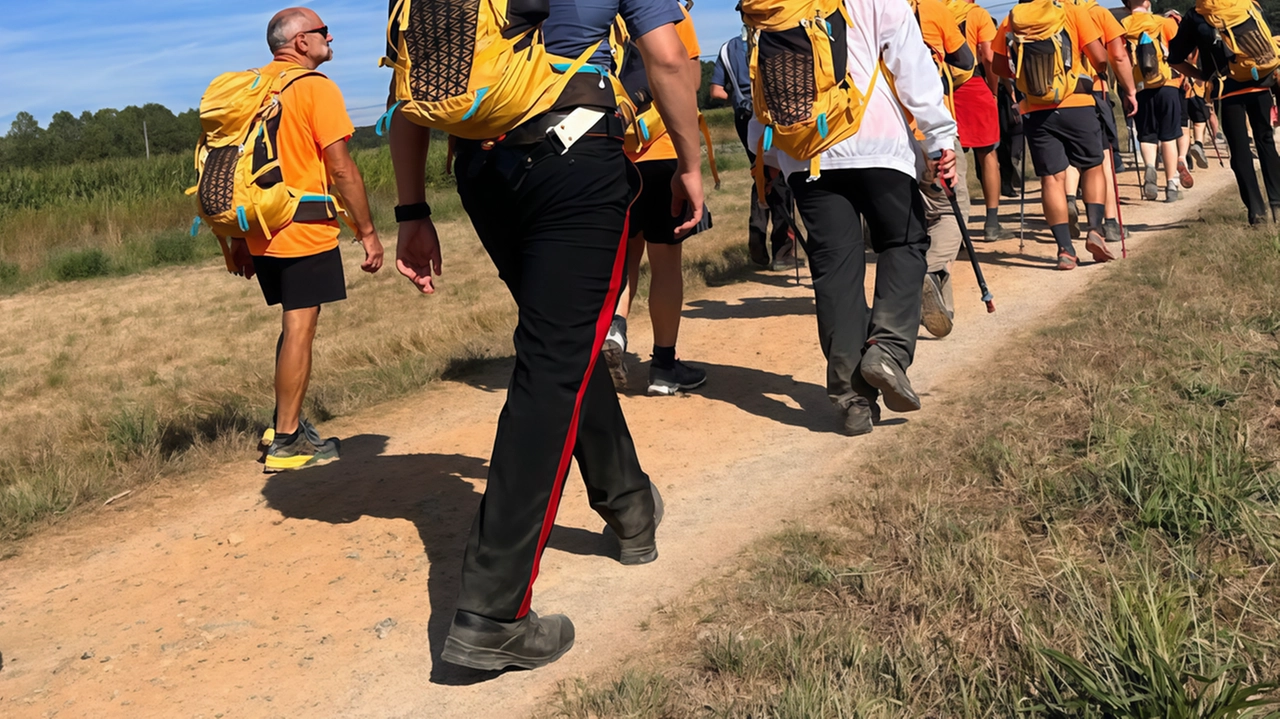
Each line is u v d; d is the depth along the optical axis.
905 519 3.10
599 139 2.51
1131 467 3.00
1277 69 7.11
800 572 2.87
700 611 2.78
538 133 2.46
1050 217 7.17
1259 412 3.50
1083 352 4.60
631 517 3.13
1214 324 4.63
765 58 4.01
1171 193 10.35
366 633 2.93
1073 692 2.05
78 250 15.21
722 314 6.90
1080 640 2.23
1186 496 2.81
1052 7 6.85
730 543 3.22
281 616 3.08
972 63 8.04
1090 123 6.95
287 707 2.59
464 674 2.67
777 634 2.55
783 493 3.60
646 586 3.01
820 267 4.14
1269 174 7.32
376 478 4.24
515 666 2.60
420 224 2.88
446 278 10.78
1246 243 6.30
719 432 4.43
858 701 2.13
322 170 4.32
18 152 121.62
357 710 2.55
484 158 2.51
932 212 5.44
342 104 4.30
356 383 5.89
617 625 2.79
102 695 2.73
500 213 2.58
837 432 4.23
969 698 2.10
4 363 8.35
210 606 3.19
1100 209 7.04
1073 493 3.05
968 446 3.65
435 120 2.43
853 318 4.08
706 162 22.30
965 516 3.06
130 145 134.62
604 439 3.06
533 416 2.53
